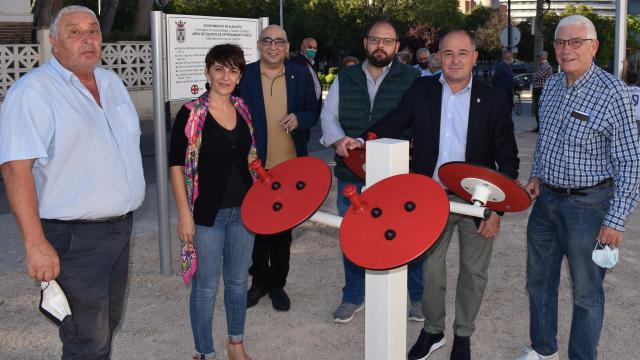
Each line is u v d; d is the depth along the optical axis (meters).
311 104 4.79
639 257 5.89
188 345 4.18
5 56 15.40
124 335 4.30
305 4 47.00
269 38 4.55
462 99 3.72
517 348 4.15
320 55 50.28
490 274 5.46
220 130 3.48
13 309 4.70
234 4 47.97
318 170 2.73
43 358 3.98
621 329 4.36
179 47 5.37
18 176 2.72
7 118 2.75
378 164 2.66
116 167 3.02
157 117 5.24
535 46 20.11
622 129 3.21
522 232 6.70
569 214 3.43
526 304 4.84
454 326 3.92
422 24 45.12
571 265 3.49
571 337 3.58
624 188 3.22
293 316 4.66
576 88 3.34
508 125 3.74
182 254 3.55
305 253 6.08
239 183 3.57
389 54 4.31
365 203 2.52
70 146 2.87
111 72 3.20
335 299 4.98
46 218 2.89
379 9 44.69
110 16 19.58
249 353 4.08
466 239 3.76
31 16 16.25
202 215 3.47
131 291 5.07
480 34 59.66
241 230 3.62
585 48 3.26
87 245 2.97
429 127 3.76
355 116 4.48
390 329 2.76
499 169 3.70
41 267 2.70
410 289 4.61
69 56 2.88
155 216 7.41
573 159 3.36
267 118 4.69
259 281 4.82
